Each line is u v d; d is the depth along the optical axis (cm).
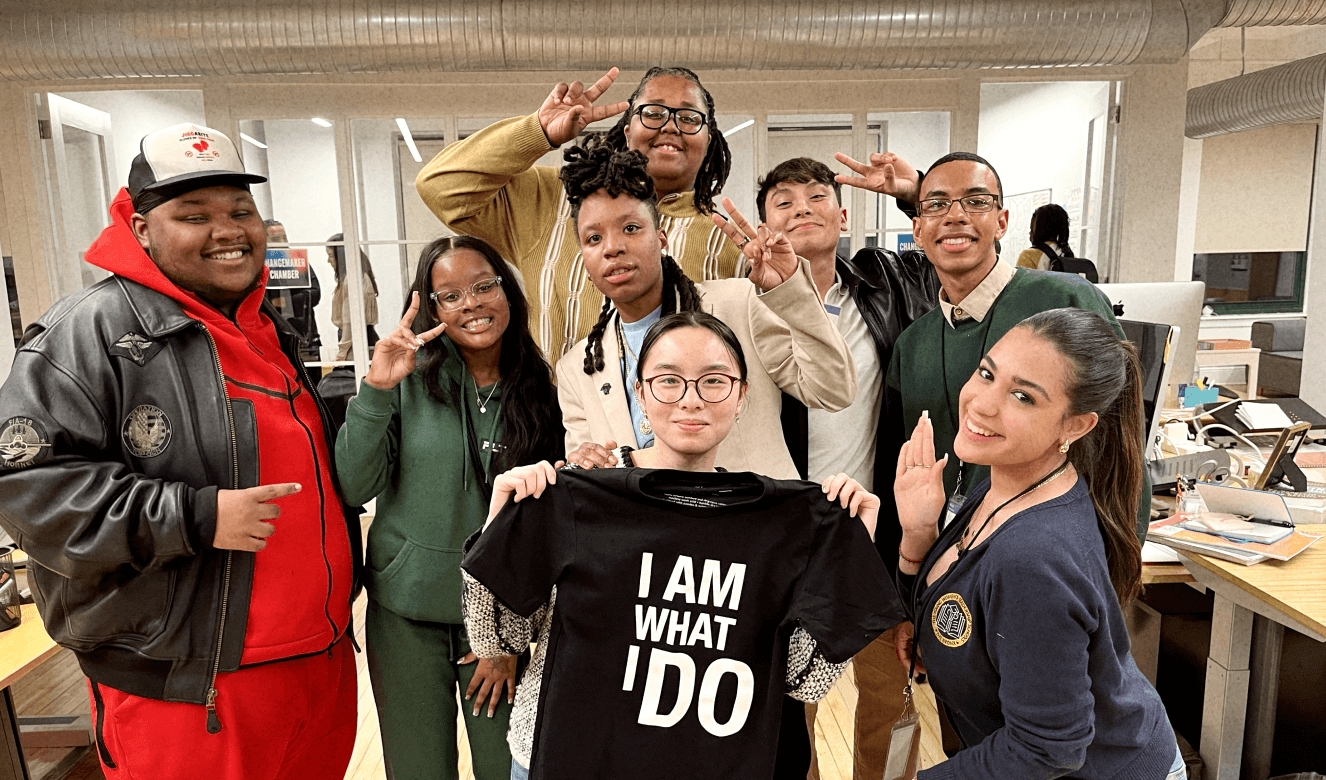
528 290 189
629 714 109
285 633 143
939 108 470
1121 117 489
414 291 160
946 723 205
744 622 109
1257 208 841
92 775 236
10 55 369
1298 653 207
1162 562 203
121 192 142
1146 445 228
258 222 145
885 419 202
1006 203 672
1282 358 752
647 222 141
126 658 135
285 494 130
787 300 143
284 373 154
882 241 486
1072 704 105
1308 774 192
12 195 457
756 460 155
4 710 187
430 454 161
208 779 140
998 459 115
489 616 114
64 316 133
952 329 181
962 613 118
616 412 150
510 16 376
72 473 125
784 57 391
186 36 370
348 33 375
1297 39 731
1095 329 112
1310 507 219
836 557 109
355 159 460
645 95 175
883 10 383
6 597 177
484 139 181
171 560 132
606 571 110
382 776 239
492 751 169
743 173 478
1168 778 124
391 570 162
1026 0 386
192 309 140
